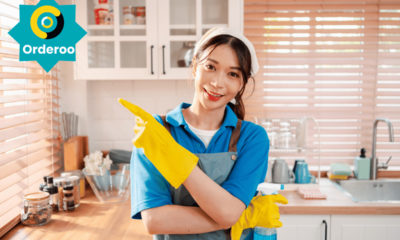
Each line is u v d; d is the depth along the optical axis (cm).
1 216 128
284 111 229
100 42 181
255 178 88
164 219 82
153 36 181
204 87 84
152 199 84
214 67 83
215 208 78
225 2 185
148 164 87
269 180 195
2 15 131
